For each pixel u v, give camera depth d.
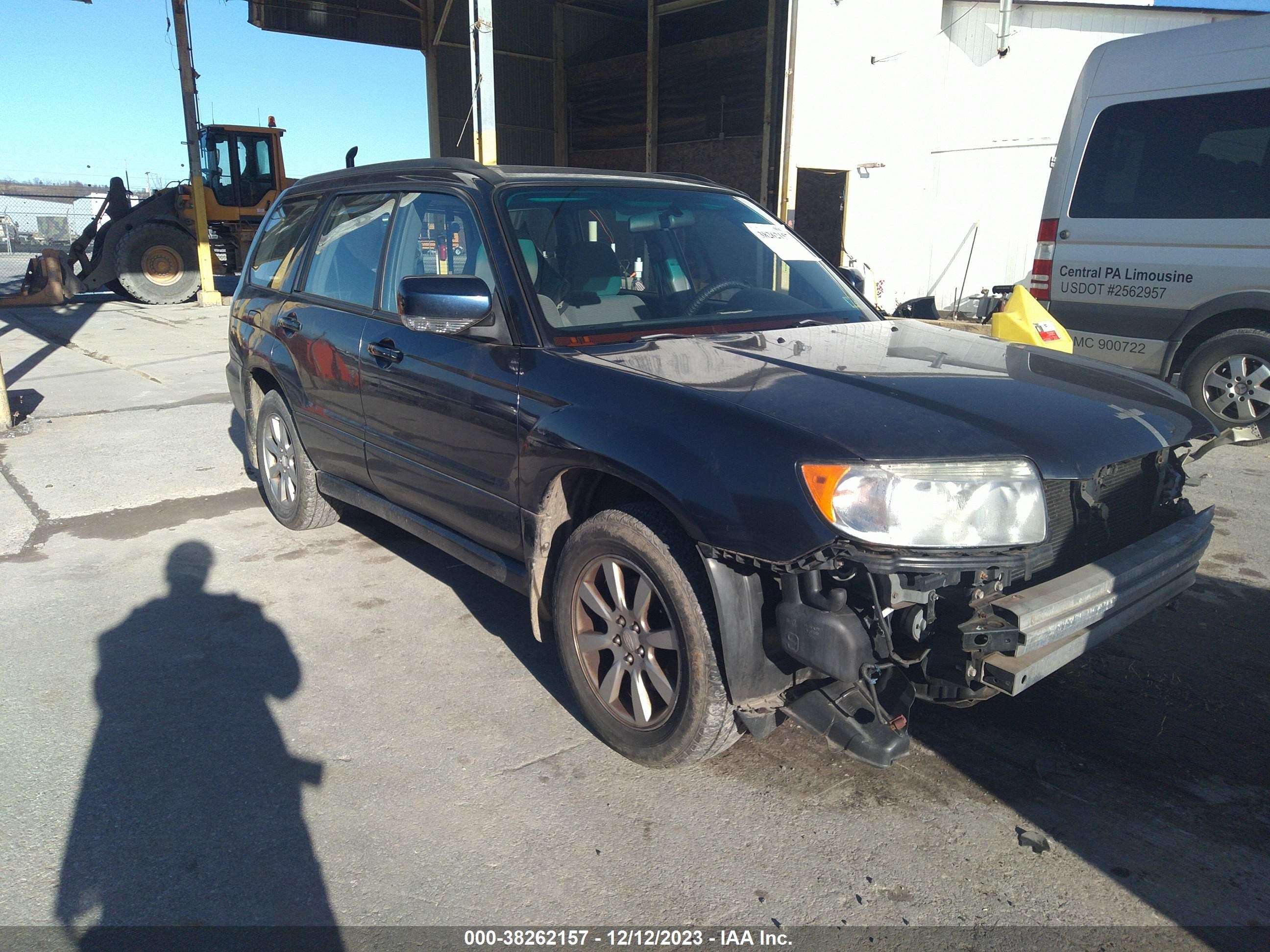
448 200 3.59
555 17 20.48
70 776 2.79
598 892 2.32
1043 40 16.12
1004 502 2.26
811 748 2.97
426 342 3.48
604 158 20.12
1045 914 2.24
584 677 2.94
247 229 19.12
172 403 8.35
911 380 2.71
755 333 3.32
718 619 2.47
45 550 4.73
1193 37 6.41
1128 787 2.74
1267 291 6.11
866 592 2.30
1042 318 5.27
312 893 2.31
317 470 4.64
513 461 3.06
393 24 19.47
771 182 15.11
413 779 2.79
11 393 8.68
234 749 2.94
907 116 15.86
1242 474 5.86
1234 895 2.30
